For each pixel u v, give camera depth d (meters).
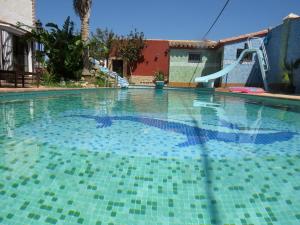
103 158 3.10
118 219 1.89
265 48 17.36
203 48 20.06
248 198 2.24
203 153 3.41
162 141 3.94
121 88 18.44
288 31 14.20
